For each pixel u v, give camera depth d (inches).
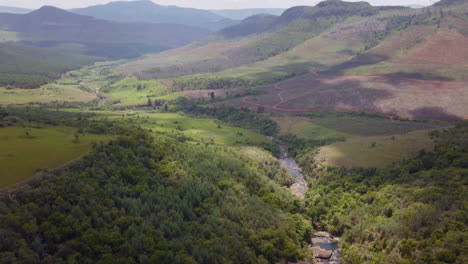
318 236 4793.3
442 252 3292.3
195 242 3469.5
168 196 3922.2
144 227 3284.9
